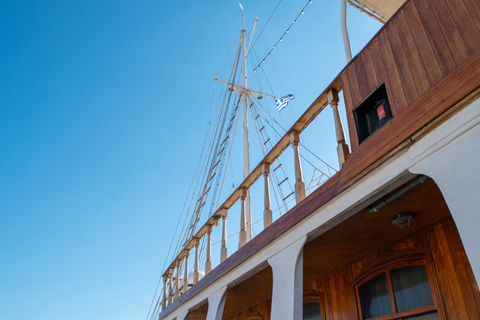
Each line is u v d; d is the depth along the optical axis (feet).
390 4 21.49
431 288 12.23
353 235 13.33
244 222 18.17
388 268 14.24
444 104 8.48
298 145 14.76
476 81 7.85
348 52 15.29
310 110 14.06
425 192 10.73
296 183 14.05
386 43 11.07
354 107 11.91
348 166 11.18
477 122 7.65
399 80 10.22
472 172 7.42
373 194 10.07
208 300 19.93
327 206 11.75
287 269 12.82
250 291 20.21
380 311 14.25
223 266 18.70
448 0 9.22
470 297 10.98
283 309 12.10
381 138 10.15
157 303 35.94
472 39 8.38
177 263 30.86
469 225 7.20
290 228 13.37
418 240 13.17
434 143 8.49
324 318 16.85
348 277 16.08
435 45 9.32
